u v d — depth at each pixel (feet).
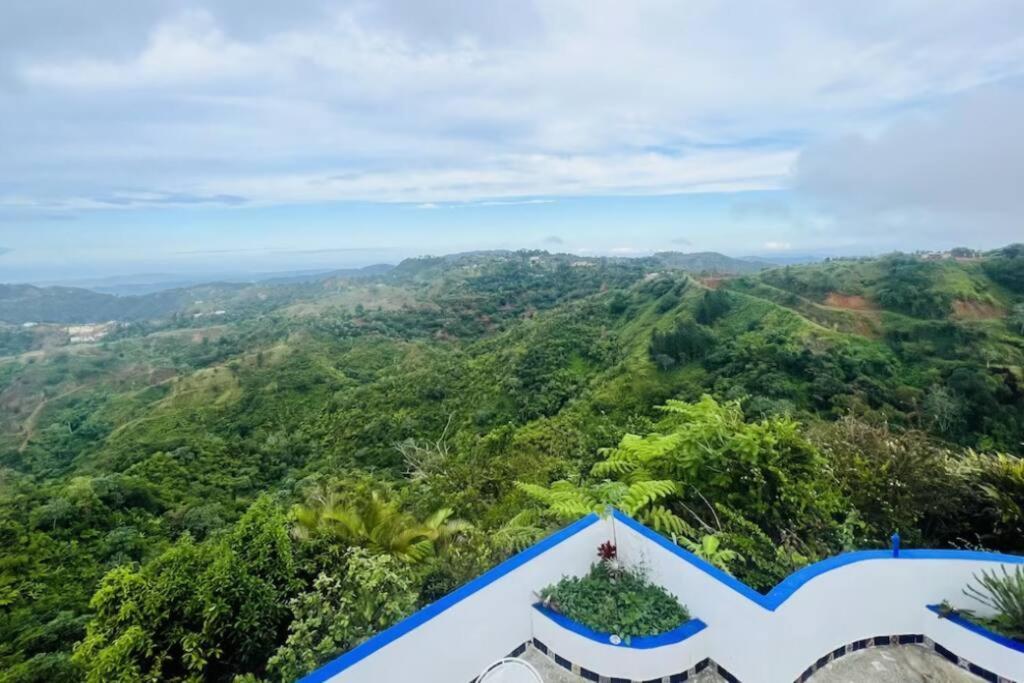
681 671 9.19
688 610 9.99
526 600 10.34
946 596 10.19
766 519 14.75
